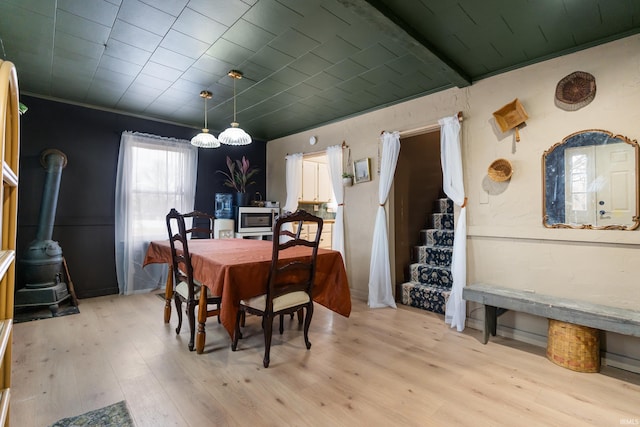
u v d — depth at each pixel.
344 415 1.62
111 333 2.64
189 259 2.42
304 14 2.00
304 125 4.53
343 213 4.07
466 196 2.92
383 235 3.54
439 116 3.15
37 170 3.38
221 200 4.63
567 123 2.37
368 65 2.68
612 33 2.15
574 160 2.33
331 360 2.21
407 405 1.71
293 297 2.29
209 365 2.12
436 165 4.72
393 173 3.53
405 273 3.97
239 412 1.63
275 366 2.12
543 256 2.48
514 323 2.63
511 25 2.08
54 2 1.88
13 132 0.75
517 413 1.65
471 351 2.38
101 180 3.80
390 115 3.59
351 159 4.00
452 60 2.55
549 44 2.31
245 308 2.29
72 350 2.31
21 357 2.20
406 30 2.05
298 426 1.54
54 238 3.51
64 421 1.55
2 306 0.73
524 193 2.58
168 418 1.58
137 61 2.63
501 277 2.71
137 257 3.96
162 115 4.05
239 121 4.33
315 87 3.15
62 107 3.53
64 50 2.45
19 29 2.16
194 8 1.94
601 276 2.22
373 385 1.90
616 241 2.16
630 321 1.85
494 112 2.69
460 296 2.84
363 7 1.81
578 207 2.32
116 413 1.61
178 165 4.28
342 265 2.62
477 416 1.62
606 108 2.21
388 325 2.92
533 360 2.24
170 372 2.02
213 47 2.40
